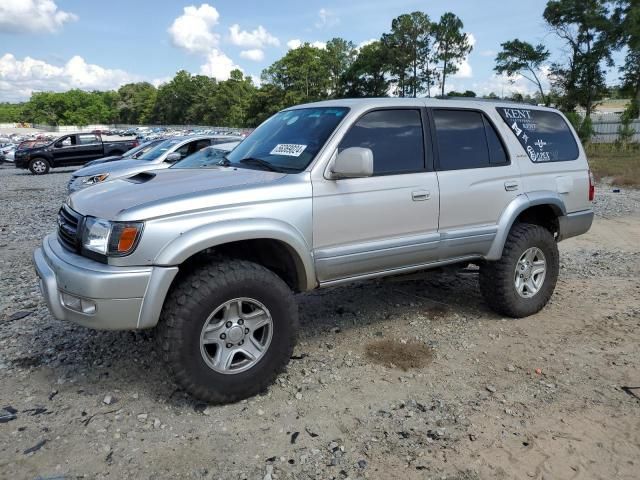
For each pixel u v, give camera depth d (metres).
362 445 3.04
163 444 3.04
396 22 75.06
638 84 49.34
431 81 77.75
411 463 2.88
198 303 3.21
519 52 52.34
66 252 3.45
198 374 3.27
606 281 6.26
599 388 3.70
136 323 3.15
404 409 3.42
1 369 3.93
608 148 36.34
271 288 3.45
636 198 13.73
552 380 3.81
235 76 129.12
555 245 5.07
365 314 5.09
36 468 2.82
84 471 2.80
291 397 3.56
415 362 4.08
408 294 5.68
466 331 4.71
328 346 4.37
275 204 3.51
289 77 94.88
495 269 4.80
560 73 52.03
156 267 3.13
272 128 4.49
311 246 3.70
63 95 153.25
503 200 4.70
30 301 5.48
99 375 3.84
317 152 3.79
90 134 24.33
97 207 3.37
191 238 3.19
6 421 3.25
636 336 4.59
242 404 3.47
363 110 4.00
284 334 3.55
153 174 4.03
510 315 4.96
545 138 5.20
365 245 3.94
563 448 3.02
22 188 17.53
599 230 9.53
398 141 4.16
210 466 2.86
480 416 3.34
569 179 5.25
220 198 3.34
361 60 81.19
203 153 8.55
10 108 185.62
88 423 3.24
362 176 3.75
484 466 2.86
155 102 147.62
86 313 3.14
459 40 73.69
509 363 4.09
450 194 4.34
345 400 3.53
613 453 2.97
